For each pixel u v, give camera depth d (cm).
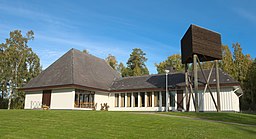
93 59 3819
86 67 3428
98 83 3325
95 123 1473
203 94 2830
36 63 5094
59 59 3491
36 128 1343
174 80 3194
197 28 2505
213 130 1296
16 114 1855
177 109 2961
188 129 1312
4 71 4581
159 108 3109
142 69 6366
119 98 3409
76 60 3359
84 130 1285
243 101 4769
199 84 2839
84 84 3000
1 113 1909
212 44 2564
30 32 4978
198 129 1316
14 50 4709
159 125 1416
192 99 2855
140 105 3247
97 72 3578
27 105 3303
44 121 1549
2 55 4647
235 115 2033
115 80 3791
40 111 2022
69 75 3019
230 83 2661
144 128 1331
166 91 3005
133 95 3322
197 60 2609
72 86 2842
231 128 1380
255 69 4769
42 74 3403
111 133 1216
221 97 2741
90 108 3153
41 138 1130
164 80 3294
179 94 3002
